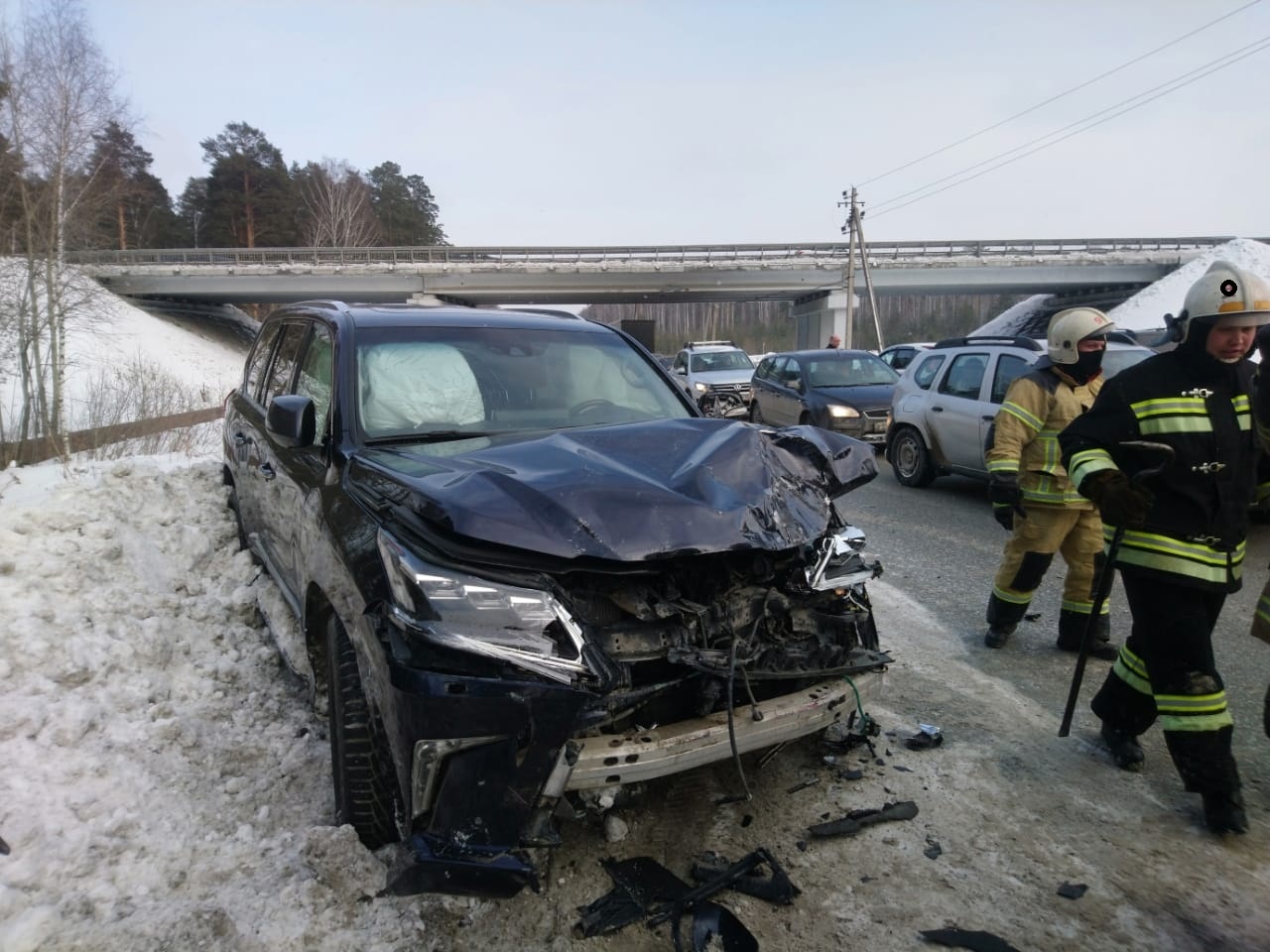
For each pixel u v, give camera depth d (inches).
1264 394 115.9
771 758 136.3
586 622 99.1
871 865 114.0
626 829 119.7
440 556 96.5
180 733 135.0
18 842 105.5
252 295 2020.2
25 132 715.4
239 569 194.1
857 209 1728.6
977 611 222.5
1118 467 126.0
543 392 152.6
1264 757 143.1
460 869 87.4
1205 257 2094.0
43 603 155.9
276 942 93.9
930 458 406.3
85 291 759.7
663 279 2073.1
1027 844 118.6
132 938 92.1
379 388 142.3
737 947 98.1
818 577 117.7
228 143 2486.5
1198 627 121.1
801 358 571.8
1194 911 105.0
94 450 398.3
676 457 120.5
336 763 115.6
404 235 2859.3
